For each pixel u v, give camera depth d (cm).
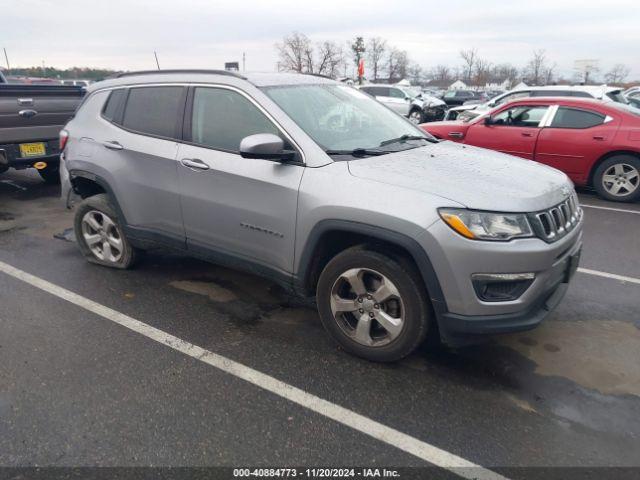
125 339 347
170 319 375
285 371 310
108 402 280
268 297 412
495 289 278
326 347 337
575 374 307
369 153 331
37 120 695
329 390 292
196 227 378
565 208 312
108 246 462
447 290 276
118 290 424
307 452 246
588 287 435
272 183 325
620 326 366
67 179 466
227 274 458
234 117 355
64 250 523
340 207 295
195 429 260
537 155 811
